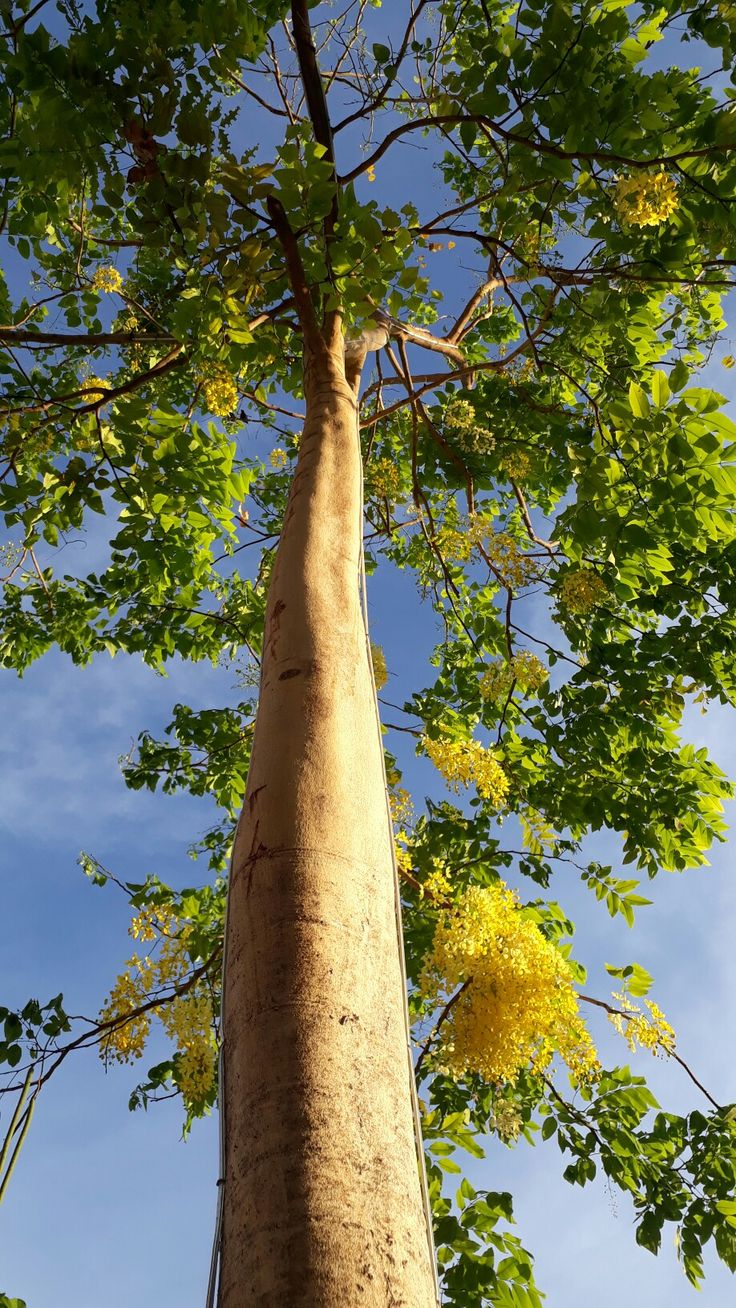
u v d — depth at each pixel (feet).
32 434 14.70
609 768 15.61
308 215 10.66
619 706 15.51
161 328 13.56
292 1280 3.63
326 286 11.16
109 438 15.65
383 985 4.95
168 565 16.03
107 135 11.21
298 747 5.86
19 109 11.91
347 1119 4.19
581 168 12.34
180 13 11.21
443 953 7.49
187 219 11.02
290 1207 3.85
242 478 15.38
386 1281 3.71
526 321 15.28
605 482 13.21
